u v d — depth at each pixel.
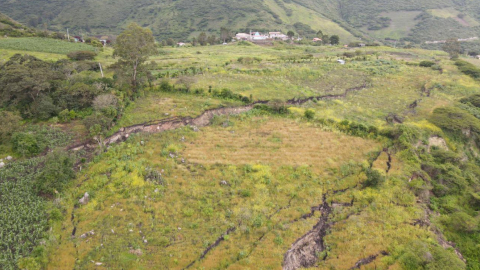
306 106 46.66
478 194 29.59
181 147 33.19
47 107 34.66
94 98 36.97
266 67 65.38
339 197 27.34
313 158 32.66
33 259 19.11
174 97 44.12
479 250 23.45
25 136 29.59
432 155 34.56
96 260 19.94
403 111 47.66
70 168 26.91
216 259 20.73
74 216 23.20
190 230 22.89
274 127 39.09
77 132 33.28
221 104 42.50
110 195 25.42
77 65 53.53
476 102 51.84
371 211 25.91
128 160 29.69
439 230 24.97
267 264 20.56
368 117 44.47
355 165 31.62
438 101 52.09
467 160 38.91
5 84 35.62
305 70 64.31
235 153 32.94
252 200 26.20
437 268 20.27
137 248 20.88
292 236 22.89
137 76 45.59
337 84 59.28
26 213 22.88
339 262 21.47
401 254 21.75
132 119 36.09
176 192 26.55
